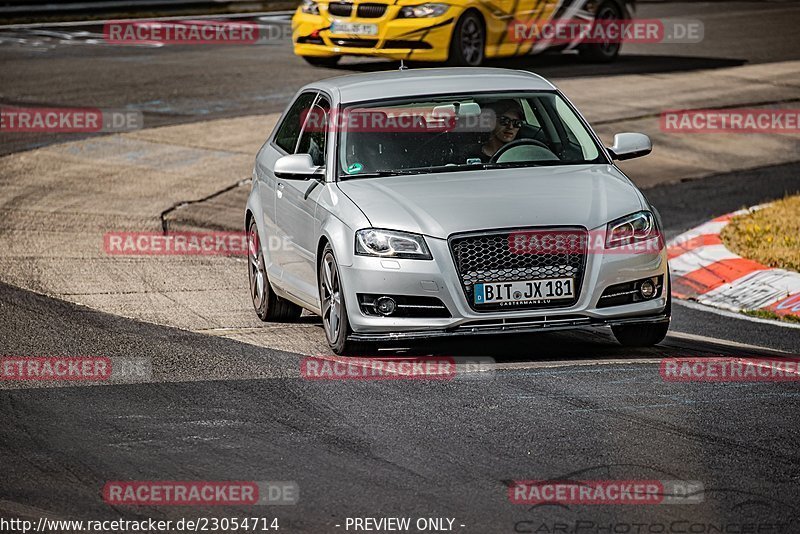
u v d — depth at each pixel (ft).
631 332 93.71
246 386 84.99
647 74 245.86
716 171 179.63
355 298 87.86
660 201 161.89
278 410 79.05
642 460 67.56
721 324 106.93
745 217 146.82
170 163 180.45
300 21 231.91
